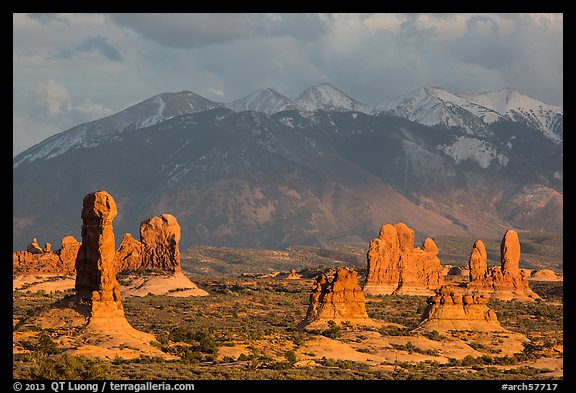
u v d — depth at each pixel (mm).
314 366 169500
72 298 174125
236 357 172875
